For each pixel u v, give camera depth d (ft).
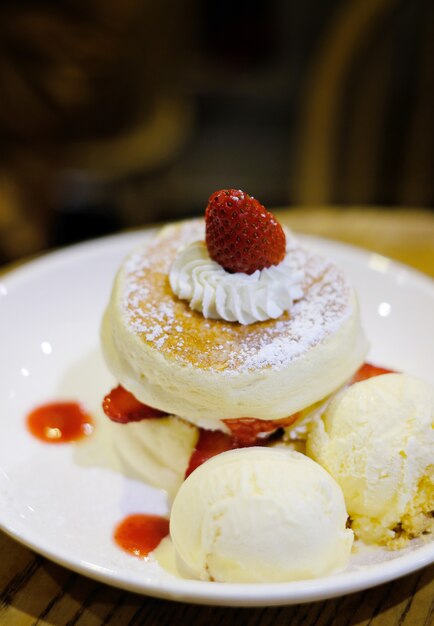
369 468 1.06
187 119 2.81
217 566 1.00
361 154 2.47
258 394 1.10
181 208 2.97
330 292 1.21
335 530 1.02
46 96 2.39
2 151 2.46
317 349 1.12
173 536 1.04
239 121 3.41
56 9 2.31
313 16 3.19
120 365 1.17
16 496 1.15
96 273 1.53
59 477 1.20
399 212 1.78
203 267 1.17
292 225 1.73
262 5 3.25
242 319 1.14
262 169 3.16
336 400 1.12
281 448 1.15
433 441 1.07
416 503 1.07
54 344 1.43
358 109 2.39
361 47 2.30
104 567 0.98
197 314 1.16
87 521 1.13
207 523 1.00
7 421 1.28
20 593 1.05
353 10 2.28
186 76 3.16
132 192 2.64
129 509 1.16
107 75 2.44
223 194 1.14
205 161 3.21
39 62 2.34
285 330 1.14
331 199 2.54
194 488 1.03
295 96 3.33
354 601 1.06
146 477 1.20
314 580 0.96
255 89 3.34
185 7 2.70
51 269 1.50
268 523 0.99
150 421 1.20
